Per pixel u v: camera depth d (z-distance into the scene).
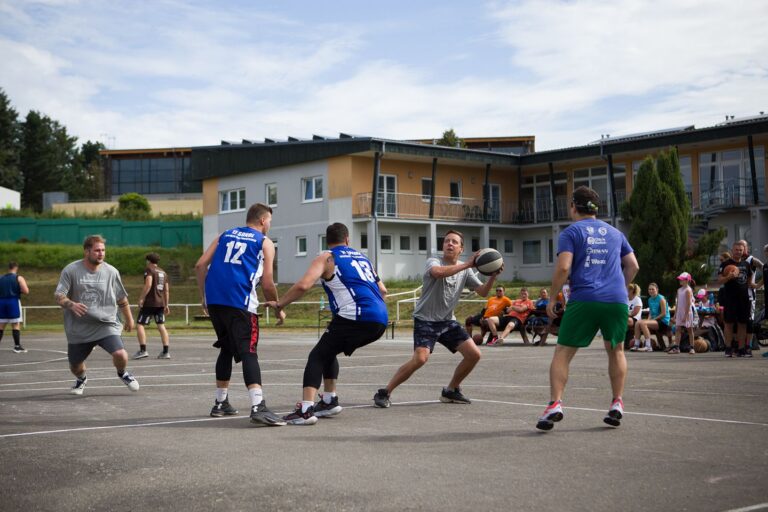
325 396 7.90
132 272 56.72
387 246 45.78
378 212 45.00
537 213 50.53
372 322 7.65
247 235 7.75
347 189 44.69
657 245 31.27
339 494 4.71
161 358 16.67
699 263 30.88
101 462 5.71
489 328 20.95
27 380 12.28
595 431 6.84
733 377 11.62
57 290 9.88
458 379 8.83
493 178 50.78
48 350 20.19
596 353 17.25
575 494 4.66
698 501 4.50
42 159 118.50
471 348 8.64
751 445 6.16
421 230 47.22
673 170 31.72
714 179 43.88
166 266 55.78
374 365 14.56
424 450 6.03
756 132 40.16
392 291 40.94
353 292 7.67
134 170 91.44
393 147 44.06
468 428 7.06
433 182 46.12
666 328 18.19
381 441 6.43
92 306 9.96
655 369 13.00
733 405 8.52
